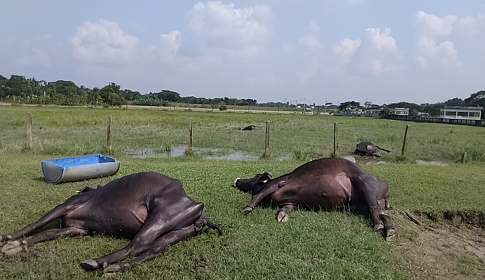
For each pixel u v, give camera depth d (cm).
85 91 10281
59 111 4388
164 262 482
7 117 3195
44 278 436
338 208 713
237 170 1092
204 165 1205
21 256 487
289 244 547
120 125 3036
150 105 10125
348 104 13475
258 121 4356
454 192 914
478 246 653
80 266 462
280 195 725
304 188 710
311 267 480
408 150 2050
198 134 2586
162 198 539
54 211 552
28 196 750
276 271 469
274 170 1109
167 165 1180
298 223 632
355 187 700
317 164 721
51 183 872
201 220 573
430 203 816
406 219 727
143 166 1132
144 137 2264
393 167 1290
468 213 780
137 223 541
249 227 612
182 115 4931
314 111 13162
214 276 453
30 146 1543
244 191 846
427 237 661
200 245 537
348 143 2264
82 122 3044
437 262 555
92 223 556
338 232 598
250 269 472
